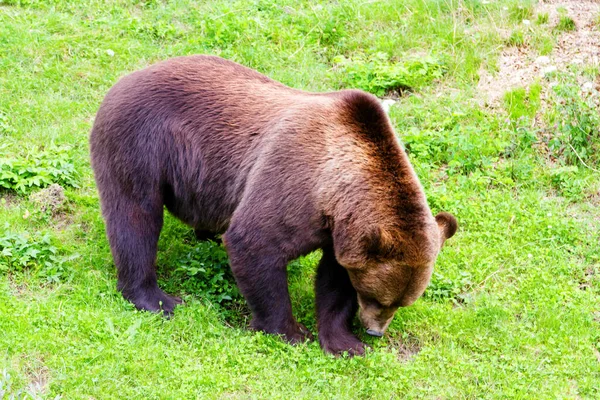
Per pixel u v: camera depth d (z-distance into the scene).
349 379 7.45
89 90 11.40
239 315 8.41
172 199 8.46
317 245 7.65
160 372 7.18
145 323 7.86
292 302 8.63
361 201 7.24
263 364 7.48
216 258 8.98
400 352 8.12
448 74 12.06
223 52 12.23
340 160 7.38
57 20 12.53
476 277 8.98
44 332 7.38
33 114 10.74
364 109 7.61
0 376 6.75
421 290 7.34
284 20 13.20
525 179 10.41
